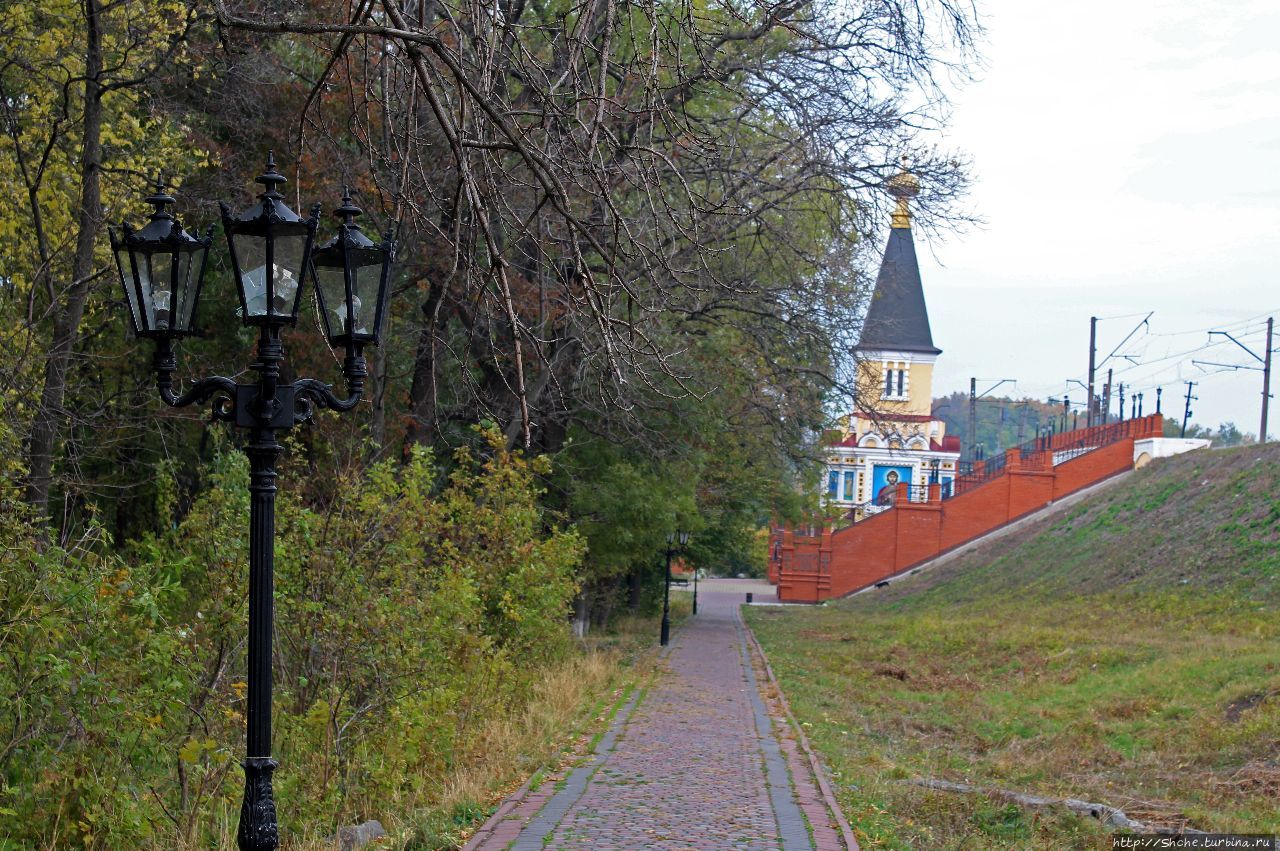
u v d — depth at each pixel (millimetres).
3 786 7754
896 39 14688
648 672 25078
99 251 16391
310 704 11109
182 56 17094
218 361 22484
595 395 20844
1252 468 41594
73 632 8164
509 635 17609
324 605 11227
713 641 36406
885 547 62281
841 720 19750
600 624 38312
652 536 27359
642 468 26953
